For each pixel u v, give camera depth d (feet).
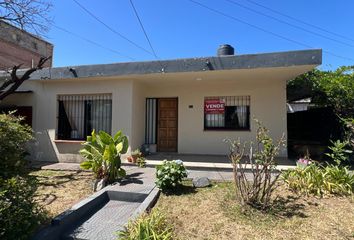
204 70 24.81
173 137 33.27
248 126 30.94
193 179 18.97
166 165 17.88
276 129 29.89
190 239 11.73
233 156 15.67
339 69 31.81
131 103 28.19
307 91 33.17
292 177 17.29
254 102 30.60
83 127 30.53
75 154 29.01
